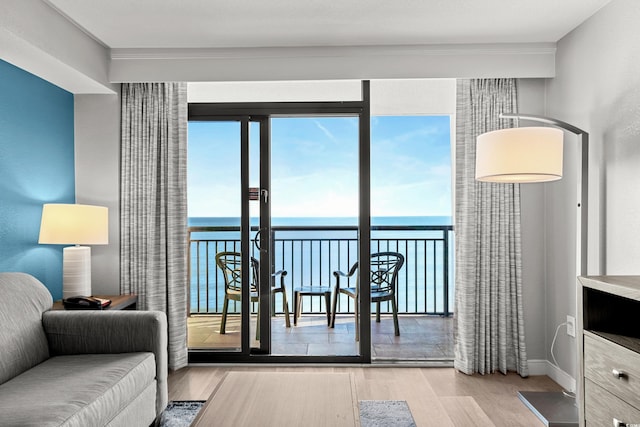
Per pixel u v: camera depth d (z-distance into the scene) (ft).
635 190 8.48
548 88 11.99
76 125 12.30
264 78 11.91
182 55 11.89
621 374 6.21
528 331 12.05
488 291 11.78
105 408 6.73
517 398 10.23
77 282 10.64
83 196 12.30
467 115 11.83
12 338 7.72
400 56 11.80
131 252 12.25
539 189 12.09
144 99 12.26
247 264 12.63
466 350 11.69
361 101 12.42
